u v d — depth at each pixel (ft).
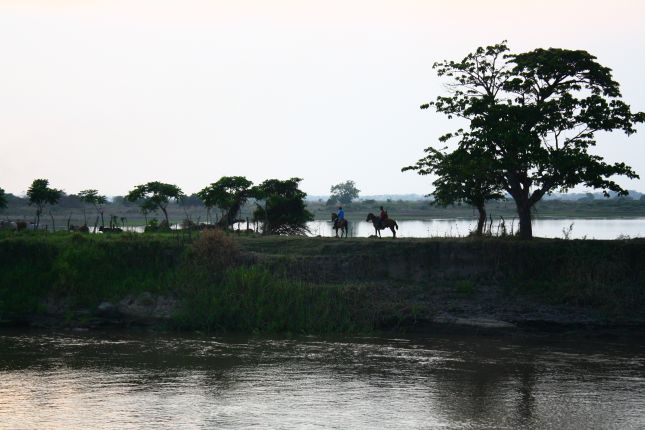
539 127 168.66
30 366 114.32
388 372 110.93
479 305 151.33
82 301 154.71
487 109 171.01
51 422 84.94
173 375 108.58
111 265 160.76
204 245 159.33
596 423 86.02
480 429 83.51
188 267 157.07
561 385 103.65
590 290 150.71
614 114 170.09
